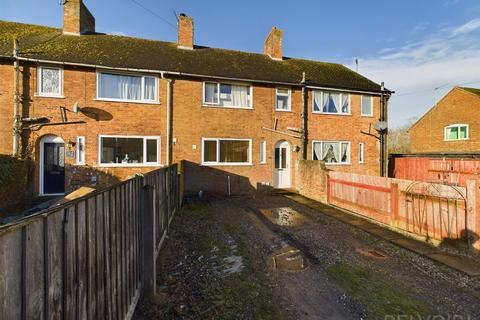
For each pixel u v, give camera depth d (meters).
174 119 12.62
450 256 5.88
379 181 8.36
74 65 11.02
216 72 13.23
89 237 2.41
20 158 10.24
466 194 5.94
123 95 11.99
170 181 8.07
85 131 11.30
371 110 16.36
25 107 10.58
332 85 14.96
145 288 4.16
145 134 12.17
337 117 15.47
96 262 2.57
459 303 4.19
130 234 3.72
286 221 8.66
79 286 2.21
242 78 13.37
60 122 10.97
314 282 4.78
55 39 12.30
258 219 8.85
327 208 10.50
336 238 7.09
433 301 4.23
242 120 13.69
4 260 1.35
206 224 8.20
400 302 4.19
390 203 7.93
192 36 15.16
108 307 2.86
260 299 4.23
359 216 9.23
